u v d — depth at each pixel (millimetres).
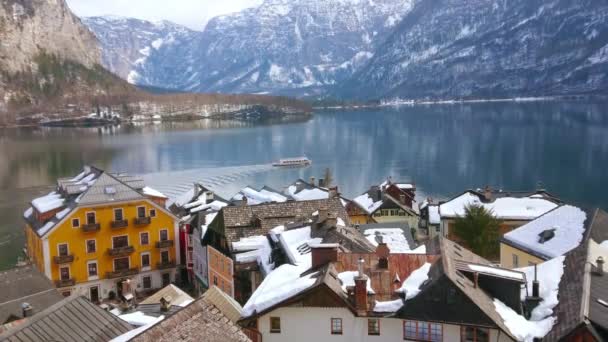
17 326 33000
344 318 39750
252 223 70938
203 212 86500
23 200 163125
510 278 39375
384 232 70000
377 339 39312
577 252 44969
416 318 37688
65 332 32125
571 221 65250
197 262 84750
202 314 28766
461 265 40625
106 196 85688
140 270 87562
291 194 116562
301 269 45500
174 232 90062
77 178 99125
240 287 65625
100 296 84875
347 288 40438
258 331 40625
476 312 36312
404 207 113562
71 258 82312
